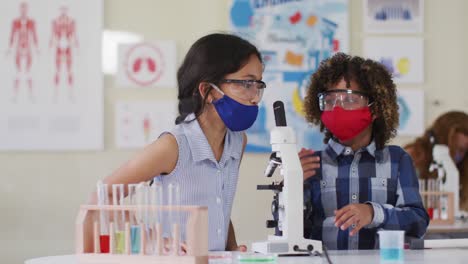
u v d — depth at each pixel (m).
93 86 4.87
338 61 2.47
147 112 4.90
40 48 4.84
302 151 2.44
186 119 2.18
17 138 4.82
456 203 4.17
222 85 2.12
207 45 2.14
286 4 4.98
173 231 1.79
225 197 2.24
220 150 2.24
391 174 2.45
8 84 4.82
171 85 4.92
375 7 5.10
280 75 4.97
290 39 4.98
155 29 4.93
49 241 4.84
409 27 5.13
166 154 2.08
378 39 5.11
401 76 5.13
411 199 2.39
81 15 4.88
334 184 2.45
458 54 5.17
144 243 1.81
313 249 2.05
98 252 1.87
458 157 4.38
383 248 1.96
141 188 1.83
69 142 4.85
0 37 4.81
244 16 4.94
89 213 1.90
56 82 4.85
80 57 4.87
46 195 4.85
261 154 4.94
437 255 2.04
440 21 5.16
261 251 2.09
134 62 4.91
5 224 4.81
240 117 2.12
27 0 4.85
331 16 5.02
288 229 2.05
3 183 4.82
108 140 4.89
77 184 4.86
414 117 5.14
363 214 2.22
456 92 5.16
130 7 4.92
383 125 2.45
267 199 4.94
